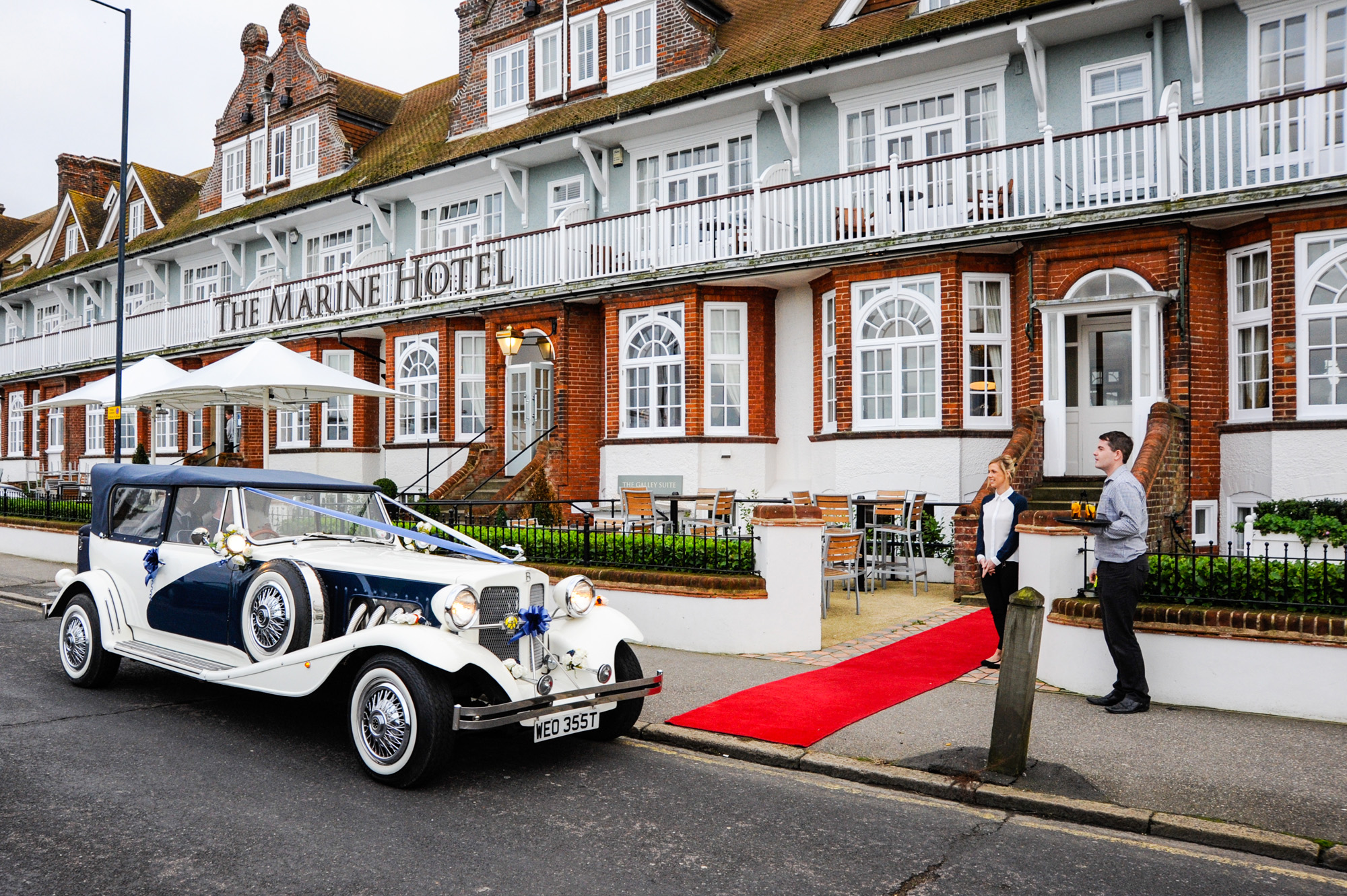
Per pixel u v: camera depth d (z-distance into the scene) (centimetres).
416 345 1844
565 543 984
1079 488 1119
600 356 1655
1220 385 1127
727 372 1480
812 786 523
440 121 2128
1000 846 438
